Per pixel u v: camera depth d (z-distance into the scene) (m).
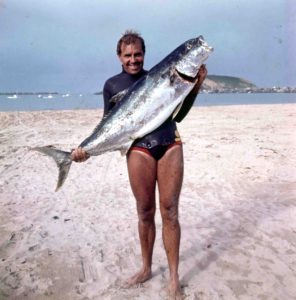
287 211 5.67
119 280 3.97
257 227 5.13
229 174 7.95
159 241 4.82
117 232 5.15
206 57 3.22
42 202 6.56
